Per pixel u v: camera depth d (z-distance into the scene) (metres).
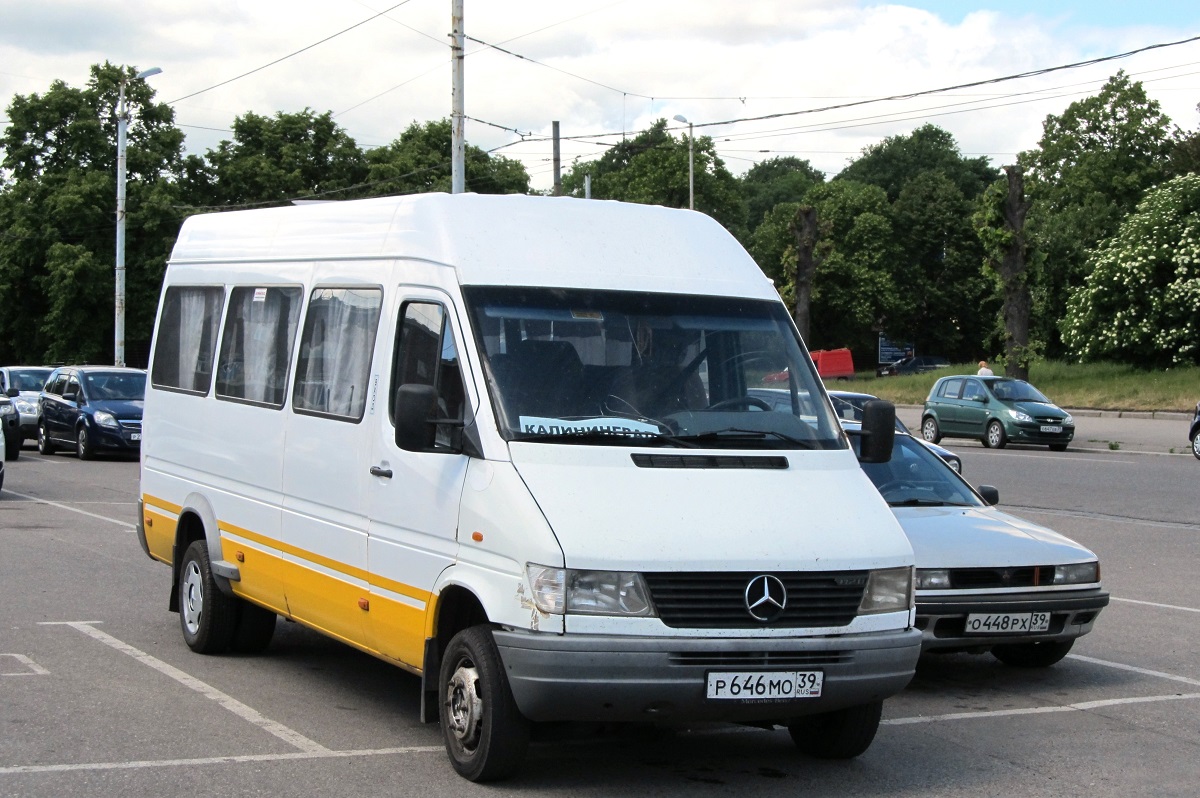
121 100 42.81
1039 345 39.53
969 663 9.32
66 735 6.73
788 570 5.77
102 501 18.73
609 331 6.57
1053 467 25.36
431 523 6.28
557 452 6.00
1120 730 7.40
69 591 11.18
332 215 7.89
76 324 57.16
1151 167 68.56
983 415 31.47
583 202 7.20
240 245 8.93
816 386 6.89
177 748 6.54
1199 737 7.25
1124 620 10.71
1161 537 15.78
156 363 9.97
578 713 5.61
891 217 84.88
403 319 6.79
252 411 8.23
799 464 6.36
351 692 7.90
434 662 6.28
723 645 5.61
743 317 6.95
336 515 7.15
